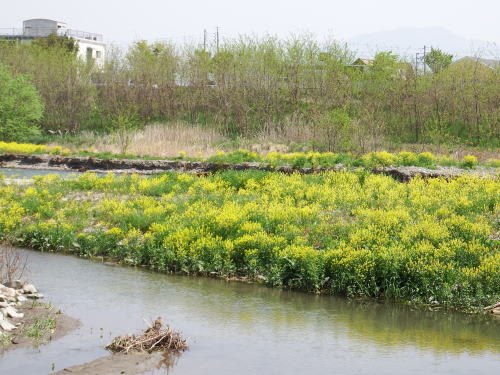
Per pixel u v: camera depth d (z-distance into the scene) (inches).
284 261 516.1
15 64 1919.3
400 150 1284.4
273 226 596.7
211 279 527.2
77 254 606.2
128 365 334.3
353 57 1772.9
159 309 438.3
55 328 386.3
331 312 443.8
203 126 1664.6
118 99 1841.8
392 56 1697.8
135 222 639.1
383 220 579.8
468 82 1553.9
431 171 922.1
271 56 1750.7
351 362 350.0
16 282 466.9
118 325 398.6
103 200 754.8
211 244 548.7
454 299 461.7
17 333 375.2
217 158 1193.4
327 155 1080.2
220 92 1712.6
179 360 345.4
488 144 1408.7
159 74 1828.2
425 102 1535.4
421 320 431.2
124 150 1363.2
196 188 799.7
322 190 730.2
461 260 492.7
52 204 727.1
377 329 409.7
